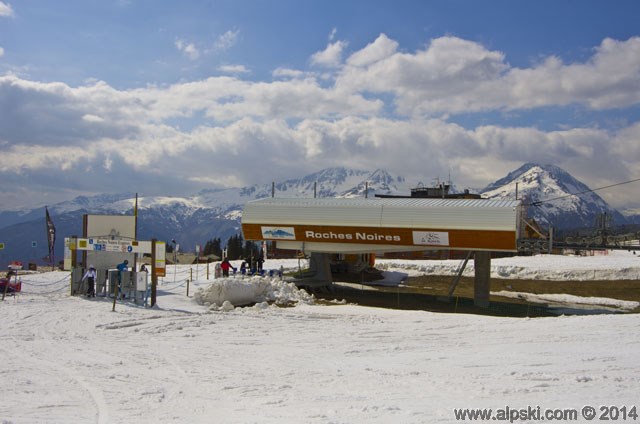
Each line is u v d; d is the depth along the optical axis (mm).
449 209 34531
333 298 35844
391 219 35719
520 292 40188
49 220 49281
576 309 33188
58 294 30719
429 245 34781
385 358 15172
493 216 33312
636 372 12016
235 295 28828
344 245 37969
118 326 20422
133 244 26547
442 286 43562
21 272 45594
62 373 12891
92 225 32094
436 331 20156
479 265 34844
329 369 13648
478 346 16906
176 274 43531
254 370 13531
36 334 18484
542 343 16969
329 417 8664
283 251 67500
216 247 110750
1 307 24453
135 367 13789
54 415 9289
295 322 22406
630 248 37469
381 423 8172
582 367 12703
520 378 11492
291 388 11352
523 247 37438
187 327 20703
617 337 17734
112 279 28406
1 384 11617
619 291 38844
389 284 44562
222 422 8773
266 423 8508
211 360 14891
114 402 10242
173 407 9898
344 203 39250
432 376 12156
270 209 39469
